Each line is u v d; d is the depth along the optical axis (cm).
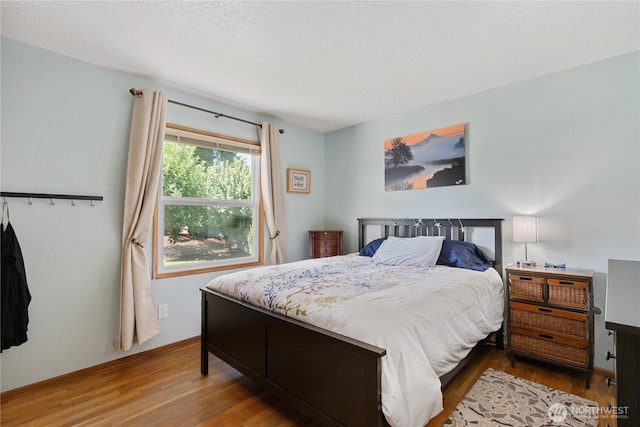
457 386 210
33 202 214
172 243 290
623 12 176
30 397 200
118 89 251
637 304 96
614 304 96
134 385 214
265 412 183
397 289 186
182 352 271
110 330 246
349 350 134
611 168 230
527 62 237
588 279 210
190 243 303
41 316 216
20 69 209
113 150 249
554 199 254
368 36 200
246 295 200
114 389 209
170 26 190
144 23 187
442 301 176
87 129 237
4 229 201
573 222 245
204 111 304
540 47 214
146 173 256
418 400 128
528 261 265
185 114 293
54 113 222
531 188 265
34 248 214
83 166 235
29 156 212
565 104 249
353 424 133
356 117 368
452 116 311
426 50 218
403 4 169
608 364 227
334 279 213
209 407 188
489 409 183
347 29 192
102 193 244
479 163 294
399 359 130
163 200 283
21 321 199
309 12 176
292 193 391
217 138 316
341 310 151
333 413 143
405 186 346
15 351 205
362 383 129
